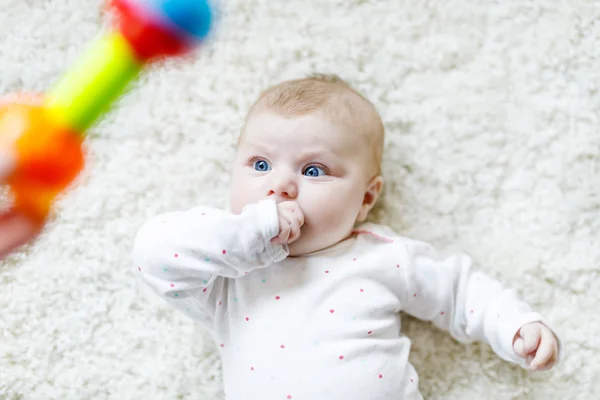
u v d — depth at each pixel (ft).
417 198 4.22
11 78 4.37
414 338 4.06
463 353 4.06
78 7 4.41
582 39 4.36
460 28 4.39
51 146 2.23
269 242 3.26
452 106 4.30
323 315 3.43
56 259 4.22
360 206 3.65
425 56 4.36
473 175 4.25
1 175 2.20
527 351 3.49
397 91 4.33
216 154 4.30
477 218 4.21
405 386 3.51
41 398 4.09
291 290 3.49
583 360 4.04
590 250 4.15
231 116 4.34
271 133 3.51
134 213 4.26
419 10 4.40
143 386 4.09
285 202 3.39
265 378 3.35
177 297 3.41
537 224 4.19
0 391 4.07
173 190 4.27
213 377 4.08
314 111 3.53
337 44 4.38
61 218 4.25
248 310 3.49
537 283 4.13
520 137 4.28
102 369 4.11
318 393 3.31
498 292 3.77
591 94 4.30
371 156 3.74
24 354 4.12
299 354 3.36
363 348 3.41
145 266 3.32
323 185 3.47
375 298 3.54
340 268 3.56
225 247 3.22
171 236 3.27
